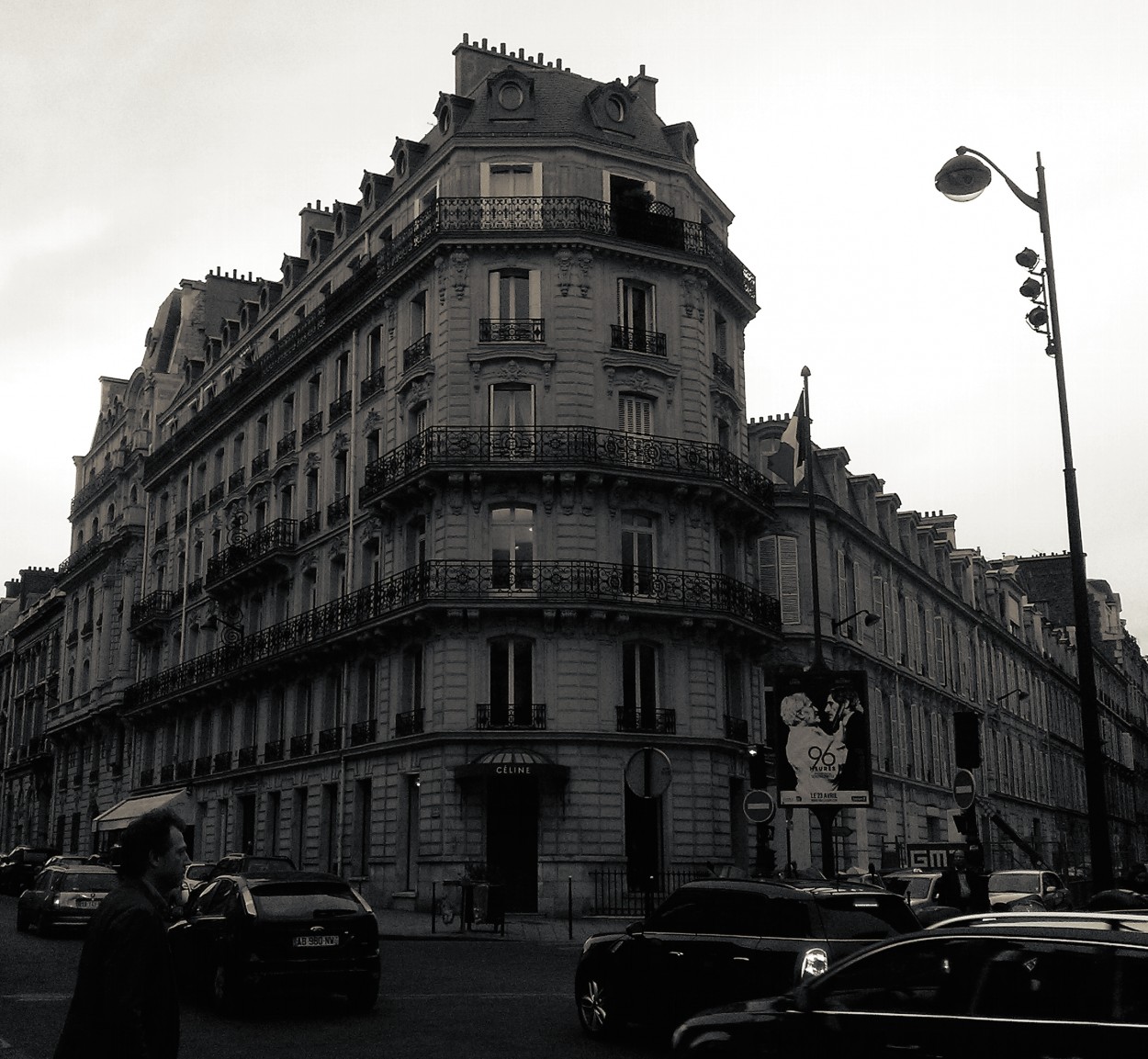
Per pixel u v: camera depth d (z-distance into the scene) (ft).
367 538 128.88
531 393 117.60
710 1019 26.84
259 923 49.06
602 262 120.67
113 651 210.59
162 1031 16.90
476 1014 49.16
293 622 140.87
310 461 144.97
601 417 117.70
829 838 81.46
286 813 139.44
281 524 146.72
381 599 120.88
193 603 175.94
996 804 211.41
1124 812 327.06
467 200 120.26
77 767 223.71
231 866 94.63
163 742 181.47
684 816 112.37
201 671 163.32
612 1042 42.63
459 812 109.09
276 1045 41.91
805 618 145.48
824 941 37.42
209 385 185.68
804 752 80.02
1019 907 81.35
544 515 114.73
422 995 55.16
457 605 111.34
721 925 40.14
